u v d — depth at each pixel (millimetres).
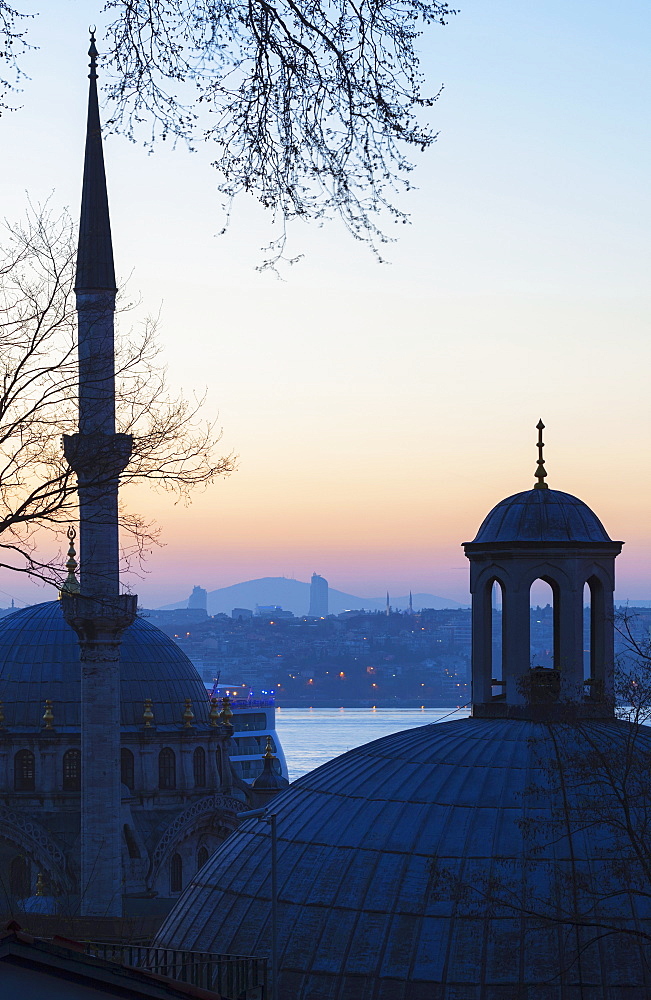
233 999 38219
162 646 116812
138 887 103438
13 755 106188
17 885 102250
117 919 65688
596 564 50812
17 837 101375
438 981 40625
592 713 49688
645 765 42188
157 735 109562
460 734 49438
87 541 73250
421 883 42844
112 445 35688
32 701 107938
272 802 51719
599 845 42469
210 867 49594
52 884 100875
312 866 45312
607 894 41125
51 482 34531
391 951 41625
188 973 43562
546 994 39844
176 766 110812
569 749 45656
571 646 50250
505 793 44938
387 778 47656
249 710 165250
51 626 112562
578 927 40812
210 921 46156
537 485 53281
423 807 45406
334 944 42500
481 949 40906
